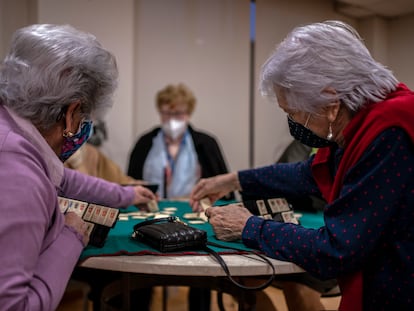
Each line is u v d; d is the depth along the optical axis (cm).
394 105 98
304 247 103
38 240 84
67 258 96
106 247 115
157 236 112
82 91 96
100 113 106
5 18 302
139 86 388
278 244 108
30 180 85
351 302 100
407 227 97
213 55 399
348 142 106
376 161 96
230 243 120
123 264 104
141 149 314
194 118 410
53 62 92
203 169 305
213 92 404
